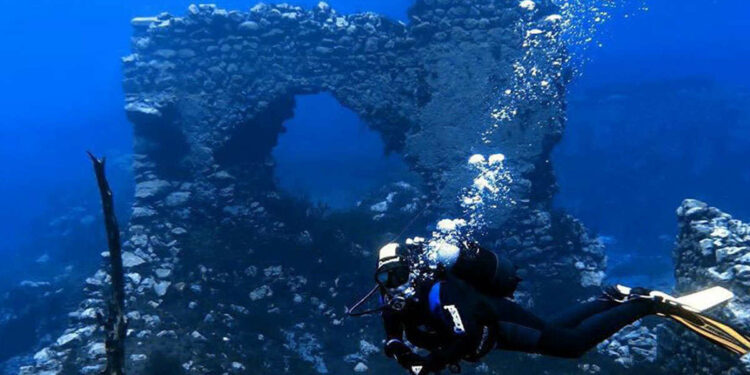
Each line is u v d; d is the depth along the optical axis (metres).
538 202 27.66
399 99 27.39
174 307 21.39
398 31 27.70
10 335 32.75
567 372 19.08
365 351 22.00
